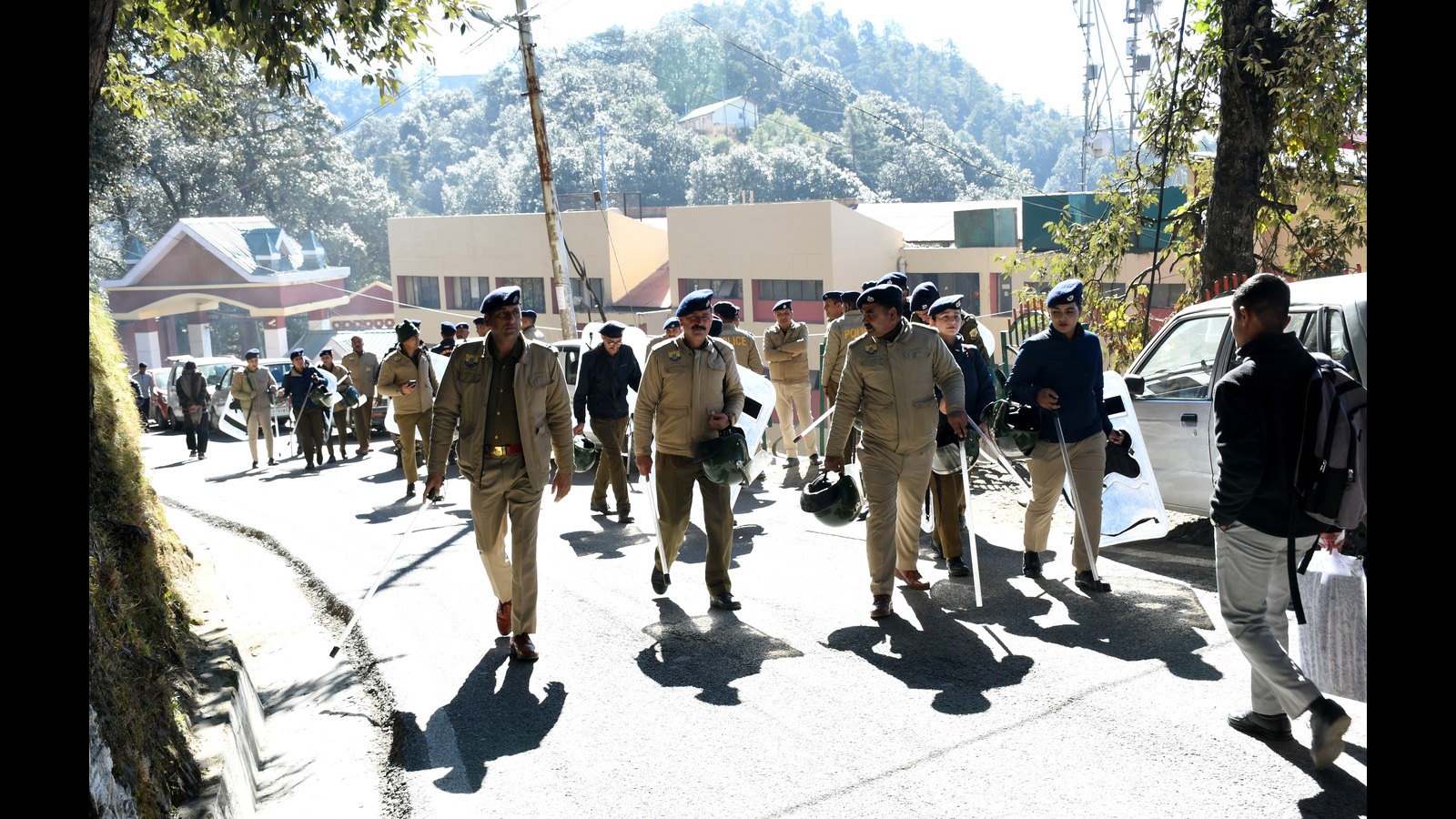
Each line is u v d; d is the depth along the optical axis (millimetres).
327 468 16719
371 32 10352
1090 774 4590
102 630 4512
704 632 6867
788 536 9305
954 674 5816
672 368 7402
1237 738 4816
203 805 4234
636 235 47156
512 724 5648
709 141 128625
